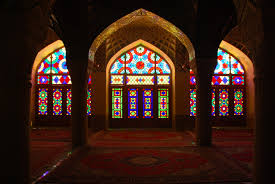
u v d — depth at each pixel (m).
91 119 8.99
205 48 5.84
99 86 8.98
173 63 9.05
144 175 3.57
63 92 9.55
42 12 2.51
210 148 5.62
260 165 2.25
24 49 2.25
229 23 5.66
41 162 4.24
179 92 8.98
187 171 3.77
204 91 5.91
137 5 5.88
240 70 9.49
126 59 9.52
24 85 2.30
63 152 5.09
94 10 5.79
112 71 9.51
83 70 5.66
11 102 2.22
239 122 9.45
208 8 5.54
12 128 2.23
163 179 3.38
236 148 5.65
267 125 2.19
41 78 9.55
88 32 5.68
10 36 2.19
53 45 9.05
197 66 5.88
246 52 8.85
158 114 9.48
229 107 9.48
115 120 9.46
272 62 2.15
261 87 2.24
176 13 5.94
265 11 2.15
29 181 2.40
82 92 5.71
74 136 5.70
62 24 5.48
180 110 8.95
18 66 2.23
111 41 8.91
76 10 5.38
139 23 8.41
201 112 5.95
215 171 3.76
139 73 9.52
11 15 2.18
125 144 6.25
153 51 9.48
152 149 5.58
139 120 9.47
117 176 3.53
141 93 9.52
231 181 3.29
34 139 6.93
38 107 9.51
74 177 3.49
